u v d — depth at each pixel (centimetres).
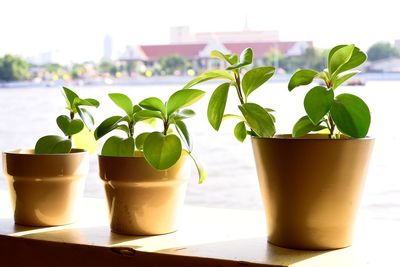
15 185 108
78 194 112
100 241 98
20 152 116
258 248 92
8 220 115
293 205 88
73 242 98
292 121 122
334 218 88
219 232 104
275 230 92
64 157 106
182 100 96
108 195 103
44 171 105
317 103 82
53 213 108
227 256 88
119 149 101
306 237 89
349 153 84
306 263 83
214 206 137
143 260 92
